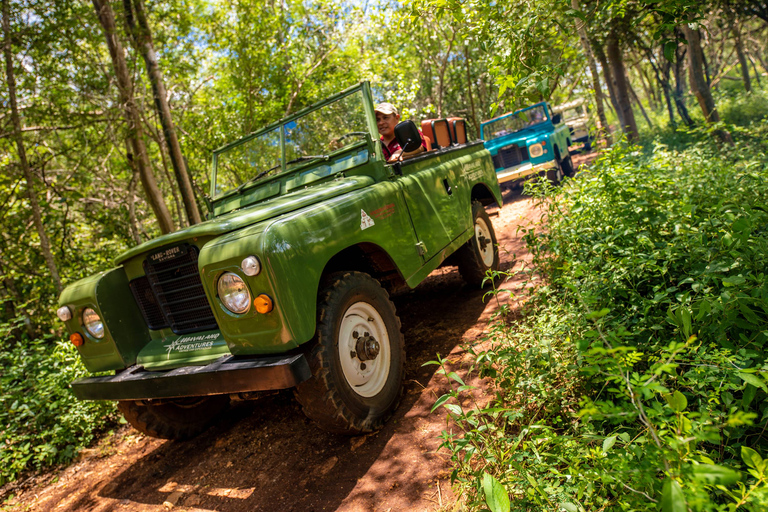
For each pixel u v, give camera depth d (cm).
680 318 209
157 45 1177
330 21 1352
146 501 303
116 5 970
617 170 361
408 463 252
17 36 784
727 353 187
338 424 269
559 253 348
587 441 172
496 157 1124
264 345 248
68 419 424
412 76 1684
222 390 255
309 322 249
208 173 1423
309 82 1281
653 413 138
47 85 865
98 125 1094
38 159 1045
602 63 1441
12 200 1034
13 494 376
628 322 245
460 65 1667
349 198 311
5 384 488
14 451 407
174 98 1404
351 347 288
